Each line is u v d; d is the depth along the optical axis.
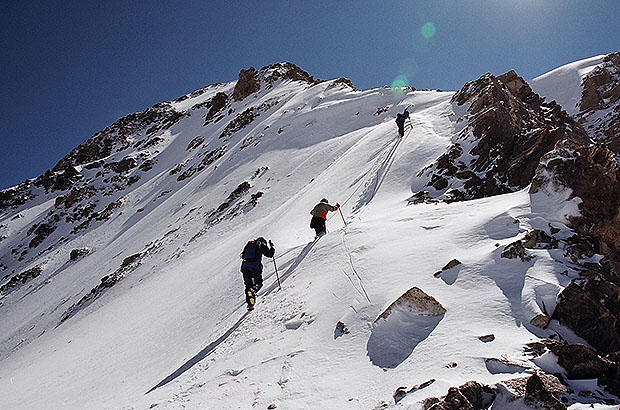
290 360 5.54
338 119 41.81
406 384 4.14
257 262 10.03
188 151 74.56
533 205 7.14
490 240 6.59
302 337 6.12
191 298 14.98
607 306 4.84
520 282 5.36
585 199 6.63
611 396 3.59
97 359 13.51
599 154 7.07
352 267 7.41
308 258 9.56
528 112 17.22
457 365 4.15
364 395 4.26
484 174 12.30
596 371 3.82
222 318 10.23
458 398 3.43
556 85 38.94
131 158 80.81
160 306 17.16
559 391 3.51
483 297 5.29
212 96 112.62
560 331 4.59
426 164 14.28
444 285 5.80
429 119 19.45
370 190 14.83
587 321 4.61
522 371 3.81
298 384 4.90
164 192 58.59
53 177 86.50
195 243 30.92
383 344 5.09
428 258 6.71
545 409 3.26
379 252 7.60
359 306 6.08
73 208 70.31
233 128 65.25
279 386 5.02
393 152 16.95
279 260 11.79
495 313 4.94
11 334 38.47
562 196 6.89
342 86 55.75
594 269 5.51
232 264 16.36
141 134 100.50
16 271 58.66
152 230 43.62
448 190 12.18
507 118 13.73
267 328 7.17
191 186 50.72
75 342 19.86
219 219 33.28
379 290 6.25
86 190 73.56
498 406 3.46
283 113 53.31
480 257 6.12
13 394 13.49
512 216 6.98
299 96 59.59
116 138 99.81
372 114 38.62
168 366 8.75
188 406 5.44
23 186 88.56
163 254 33.56
